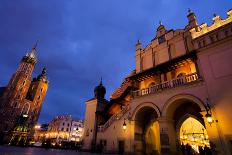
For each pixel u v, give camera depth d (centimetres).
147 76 2311
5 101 6600
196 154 2027
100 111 3159
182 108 1862
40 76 8712
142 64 2650
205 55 1642
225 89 1400
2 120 6162
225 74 1443
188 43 2153
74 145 4053
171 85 1812
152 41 2667
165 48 2414
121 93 3359
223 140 1284
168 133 1639
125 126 2044
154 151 2161
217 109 1391
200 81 1567
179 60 1905
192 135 2272
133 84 2434
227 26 1566
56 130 9488
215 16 1819
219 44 1574
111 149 2244
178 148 1695
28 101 7425
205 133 2250
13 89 6906
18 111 6769
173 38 2364
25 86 7300
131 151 1895
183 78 1739
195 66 1744
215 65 1534
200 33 1866
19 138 6228
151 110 2119
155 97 1873
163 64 2050
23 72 7419
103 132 2544
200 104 1493
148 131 2120
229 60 1464
